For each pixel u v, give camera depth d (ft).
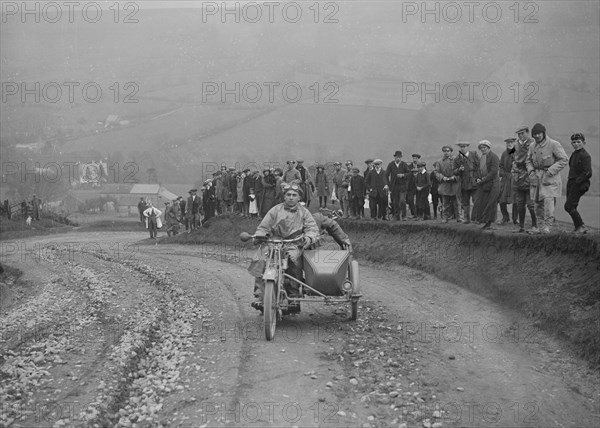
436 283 47.50
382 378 25.81
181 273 59.00
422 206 65.36
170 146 391.24
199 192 327.26
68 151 399.24
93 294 50.70
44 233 149.18
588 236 35.24
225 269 60.90
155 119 438.81
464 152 56.80
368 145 343.87
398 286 47.09
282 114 395.34
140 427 21.94
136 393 25.39
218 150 378.12
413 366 27.45
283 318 36.96
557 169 39.81
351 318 35.94
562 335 30.55
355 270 34.96
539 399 24.03
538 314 33.83
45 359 30.63
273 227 35.50
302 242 34.88
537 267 38.40
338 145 350.64
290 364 27.66
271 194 82.48
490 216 49.44
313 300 33.71
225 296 44.98
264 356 28.94
